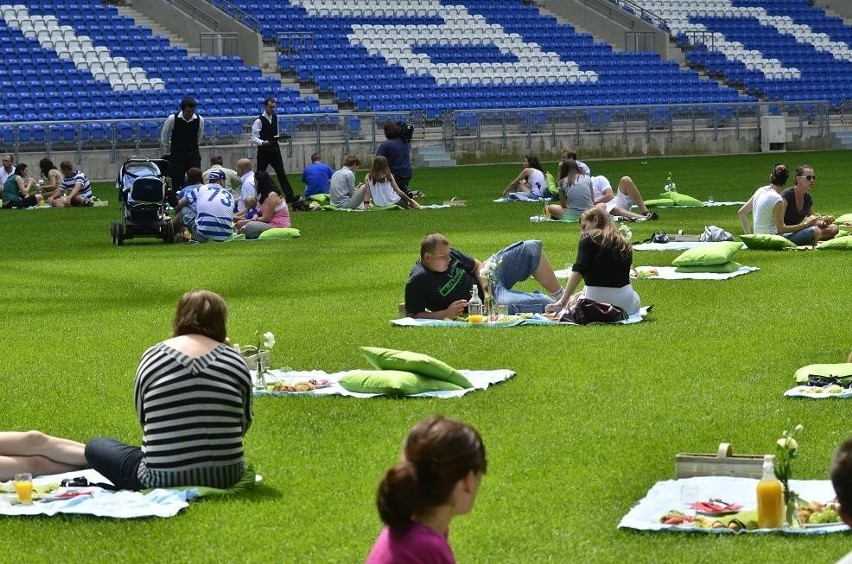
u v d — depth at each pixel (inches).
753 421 380.8
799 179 840.3
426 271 575.2
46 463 345.7
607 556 275.0
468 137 2025.1
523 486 325.7
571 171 1066.7
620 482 327.0
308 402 419.2
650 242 866.1
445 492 187.3
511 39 2364.7
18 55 1924.2
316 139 1882.4
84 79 1916.8
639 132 2132.1
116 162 1738.4
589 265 561.0
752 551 273.1
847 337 510.3
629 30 2470.5
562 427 381.4
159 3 2140.7
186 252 896.3
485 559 275.6
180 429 320.2
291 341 532.1
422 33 2311.8
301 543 289.0
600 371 458.3
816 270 714.2
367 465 348.2
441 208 1245.1
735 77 2468.0
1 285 735.1
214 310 330.0
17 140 1676.9
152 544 290.2
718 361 470.3
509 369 466.0
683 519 292.2
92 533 298.0
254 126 1288.1
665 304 607.2
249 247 922.1
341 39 2237.9
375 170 1248.2
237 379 324.8
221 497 319.9
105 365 493.4
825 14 2706.7
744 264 748.6
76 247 949.2
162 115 1883.6
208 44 2111.2
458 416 397.1
